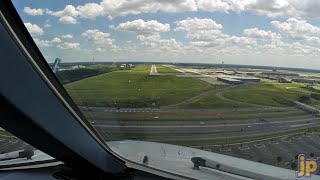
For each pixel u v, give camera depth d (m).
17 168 3.72
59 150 3.05
